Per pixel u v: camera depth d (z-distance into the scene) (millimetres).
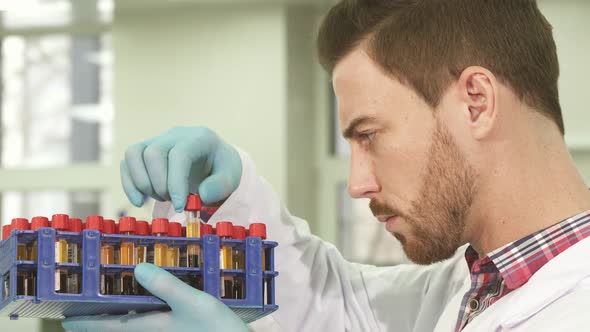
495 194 1028
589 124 4457
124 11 4805
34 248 890
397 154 1043
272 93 4625
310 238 1366
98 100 4914
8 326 2896
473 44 1030
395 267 1441
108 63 4922
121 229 918
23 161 4902
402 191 1050
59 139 4906
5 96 4938
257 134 4609
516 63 1026
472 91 1022
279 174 4555
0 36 4922
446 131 1031
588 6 4523
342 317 1332
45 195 4859
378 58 1052
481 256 1087
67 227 892
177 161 1062
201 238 951
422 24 1044
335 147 4770
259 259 959
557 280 970
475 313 1077
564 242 1010
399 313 1360
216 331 912
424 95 1035
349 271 1438
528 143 1025
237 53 4695
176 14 4777
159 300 936
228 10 4730
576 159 4473
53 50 4945
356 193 1073
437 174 1033
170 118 4719
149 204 4504
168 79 4754
